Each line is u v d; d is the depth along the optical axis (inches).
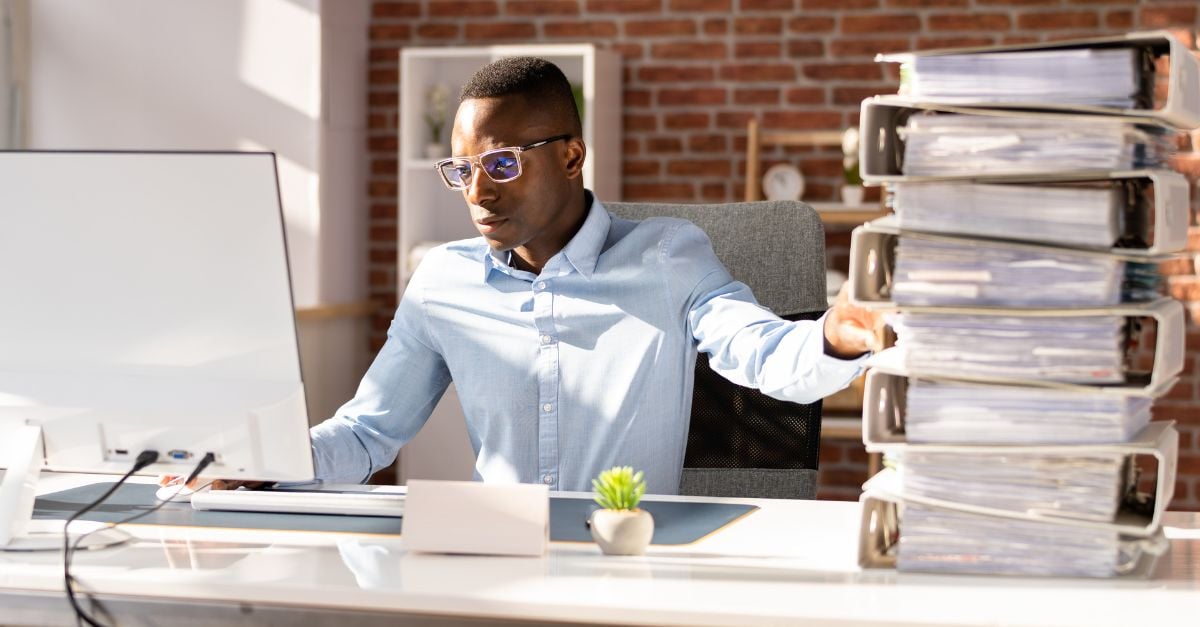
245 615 48.8
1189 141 163.0
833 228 174.4
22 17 177.0
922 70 51.1
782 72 175.9
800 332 63.6
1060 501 50.3
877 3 173.0
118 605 49.8
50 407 56.9
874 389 52.6
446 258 79.7
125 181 54.5
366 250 188.2
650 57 179.3
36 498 66.8
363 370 188.2
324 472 74.2
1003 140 49.8
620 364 76.0
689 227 79.0
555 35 181.3
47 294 56.4
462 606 47.1
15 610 50.6
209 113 175.6
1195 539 58.5
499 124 71.8
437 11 184.1
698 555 54.6
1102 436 49.6
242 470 57.1
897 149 54.2
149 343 55.9
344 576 50.1
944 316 51.1
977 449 50.5
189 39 175.3
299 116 173.3
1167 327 49.5
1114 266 49.3
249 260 54.0
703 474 81.7
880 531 54.8
